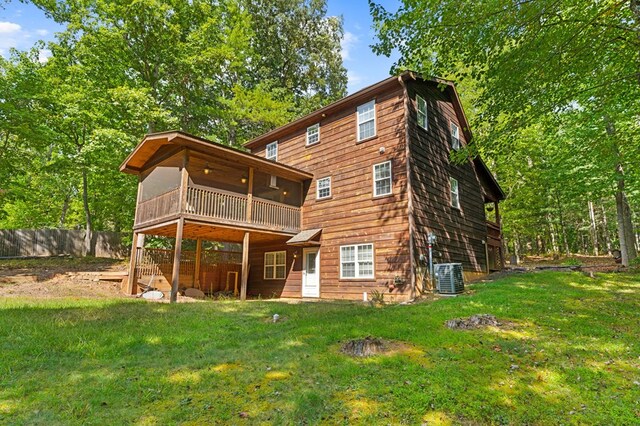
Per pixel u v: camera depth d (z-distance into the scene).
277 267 15.04
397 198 11.24
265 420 3.00
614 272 11.34
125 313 7.20
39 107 15.65
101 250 19.97
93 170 16.84
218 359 4.42
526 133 20.20
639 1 6.56
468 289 10.10
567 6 7.05
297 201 14.55
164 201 11.34
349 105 13.30
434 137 13.13
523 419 3.11
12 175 17.52
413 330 5.63
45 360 4.23
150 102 16.41
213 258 15.47
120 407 3.17
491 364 4.23
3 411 3.02
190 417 3.02
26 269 14.33
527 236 30.28
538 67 7.49
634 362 4.27
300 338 5.37
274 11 26.67
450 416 3.12
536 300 7.50
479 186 16.48
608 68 8.22
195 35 18.20
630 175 13.55
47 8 16.48
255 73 26.12
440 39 7.66
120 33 16.36
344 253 12.50
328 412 3.13
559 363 4.28
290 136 15.64
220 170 13.08
